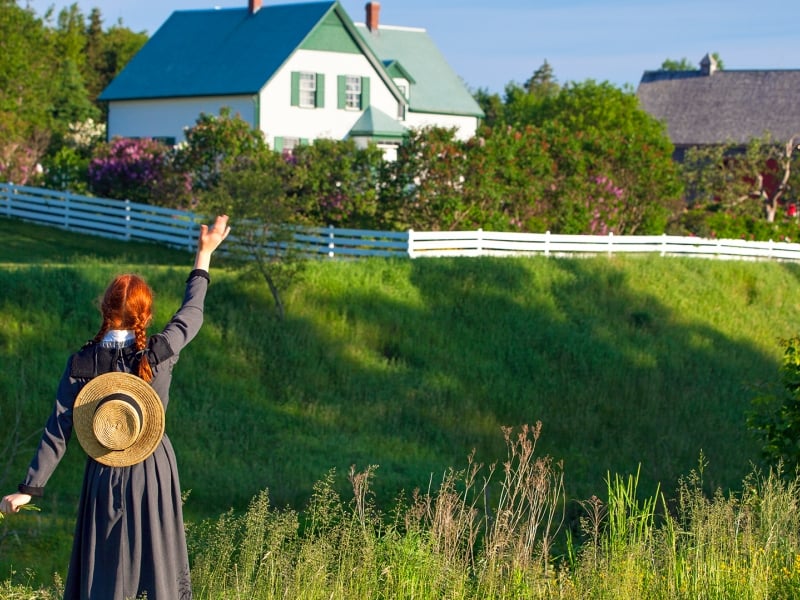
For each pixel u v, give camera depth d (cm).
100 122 10088
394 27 8919
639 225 5753
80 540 791
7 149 6072
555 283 4419
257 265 3700
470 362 3781
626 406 3712
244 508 2402
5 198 5100
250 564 1053
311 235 4362
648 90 11850
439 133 4847
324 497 1296
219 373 3394
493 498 2414
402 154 4841
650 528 1274
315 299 3862
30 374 3111
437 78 8675
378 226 4822
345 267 4078
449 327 3953
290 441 3089
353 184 4812
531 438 3347
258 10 7550
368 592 1066
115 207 4834
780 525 1277
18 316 3359
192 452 2889
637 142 5747
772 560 1183
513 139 5019
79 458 2689
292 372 3494
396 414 3400
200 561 1116
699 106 11444
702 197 7531
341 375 3553
